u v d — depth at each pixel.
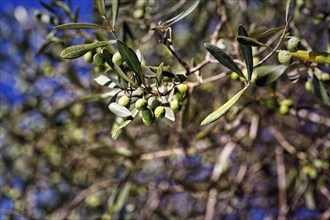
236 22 3.18
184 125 2.12
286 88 3.16
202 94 3.56
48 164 4.49
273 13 3.63
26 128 4.73
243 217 4.20
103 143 4.01
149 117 1.54
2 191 4.34
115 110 1.55
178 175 4.14
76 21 2.32
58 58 3.45
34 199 4.47
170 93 1.65
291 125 3.61
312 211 4.16
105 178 4.33
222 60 1.57
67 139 4.36
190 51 3.84
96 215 4.22
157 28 1.74
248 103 2.39
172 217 3.73
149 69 1.68
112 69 1.61
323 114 3.63
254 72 1.81
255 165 3.74
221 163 3.19
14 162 4.72
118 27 2.49
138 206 4.04
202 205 4.12
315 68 1.94
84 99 2.26
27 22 4.27
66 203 4.39
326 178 3.18
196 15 3.64
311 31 3.38
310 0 3.30
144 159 3.06
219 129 3.25
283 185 3.30
